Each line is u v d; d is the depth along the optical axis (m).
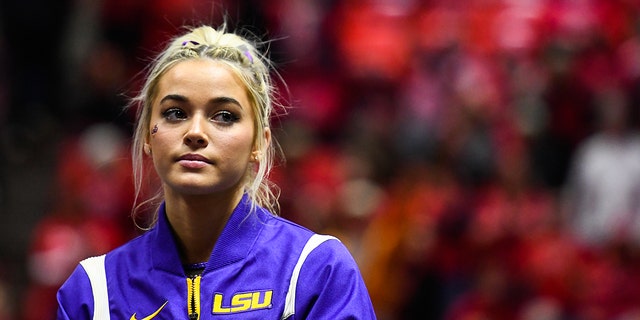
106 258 4.89
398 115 15.98
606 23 17.23
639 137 14.29
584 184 14.27
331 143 15.96
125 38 16.50
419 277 12.48
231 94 4.64
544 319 12.09
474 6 18.03
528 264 12.31
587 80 15.72
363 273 12.46
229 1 15.04
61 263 12.71
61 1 16.88
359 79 17.41
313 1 17.92
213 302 4.65
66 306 4.84
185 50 4.72
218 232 4.79
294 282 4.69
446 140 13.93
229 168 4.63
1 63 16.70
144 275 4.76
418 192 13.04
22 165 16.12
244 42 4.81
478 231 12.48
